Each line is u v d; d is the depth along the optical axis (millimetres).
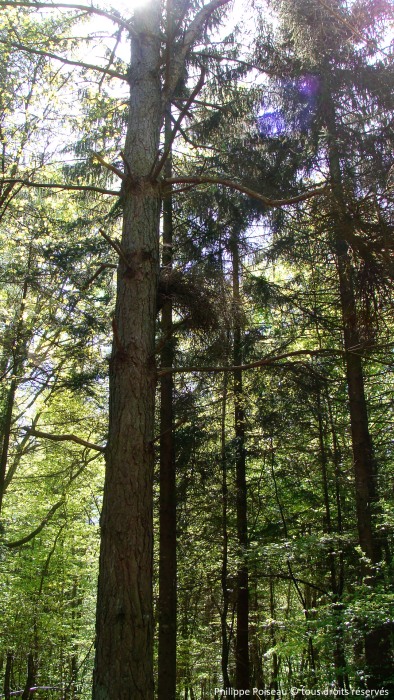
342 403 10758
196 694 20266
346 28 7781
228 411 12102
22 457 14625
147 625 3764
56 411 12250
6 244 9188
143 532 3982
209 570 11461
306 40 8039
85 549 17047
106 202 10281
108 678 3578
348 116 9031
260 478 11906
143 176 5020
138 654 3650
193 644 13391
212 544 11398
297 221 8328
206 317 6414
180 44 5863
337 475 10672
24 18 7223
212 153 9820
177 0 6918
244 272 10172
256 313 10961
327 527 10812
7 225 9094
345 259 7656
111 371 4457
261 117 9312
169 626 8953
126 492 4020
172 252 9562
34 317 9406
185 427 9930
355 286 6641
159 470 10320
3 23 7102
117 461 4113
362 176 7859
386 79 8086
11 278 9148
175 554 9398
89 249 8844
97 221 9719
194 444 9789
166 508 9492
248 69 9438
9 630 12836
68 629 14953
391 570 7301
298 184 8602
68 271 8844
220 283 7227
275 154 8891
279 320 10227
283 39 8992
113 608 3740
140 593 3811
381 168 7656
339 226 6215
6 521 13930
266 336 9812
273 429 10227
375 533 9203
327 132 8242
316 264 9125
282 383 9758
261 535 11055
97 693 3584
